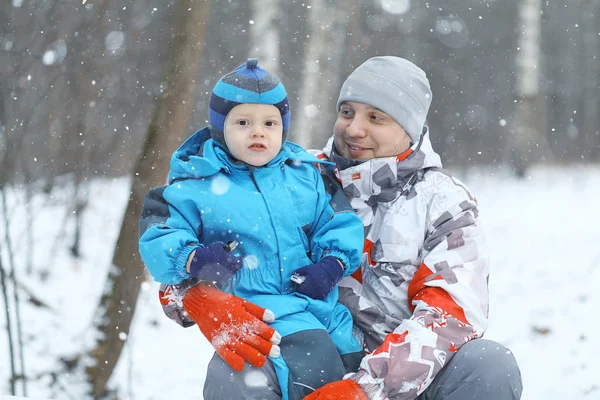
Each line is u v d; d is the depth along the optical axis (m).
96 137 16.20
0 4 12.87
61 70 13.96
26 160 15.15
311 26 27.27
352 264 5.84
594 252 19.12
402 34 43.03
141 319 14.73
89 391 11.47
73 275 16.28
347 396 5.19
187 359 13.59
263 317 5.32
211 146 5.82
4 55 12.75
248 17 27.89
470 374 5.43
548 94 51.75
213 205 5.62
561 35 52.59
